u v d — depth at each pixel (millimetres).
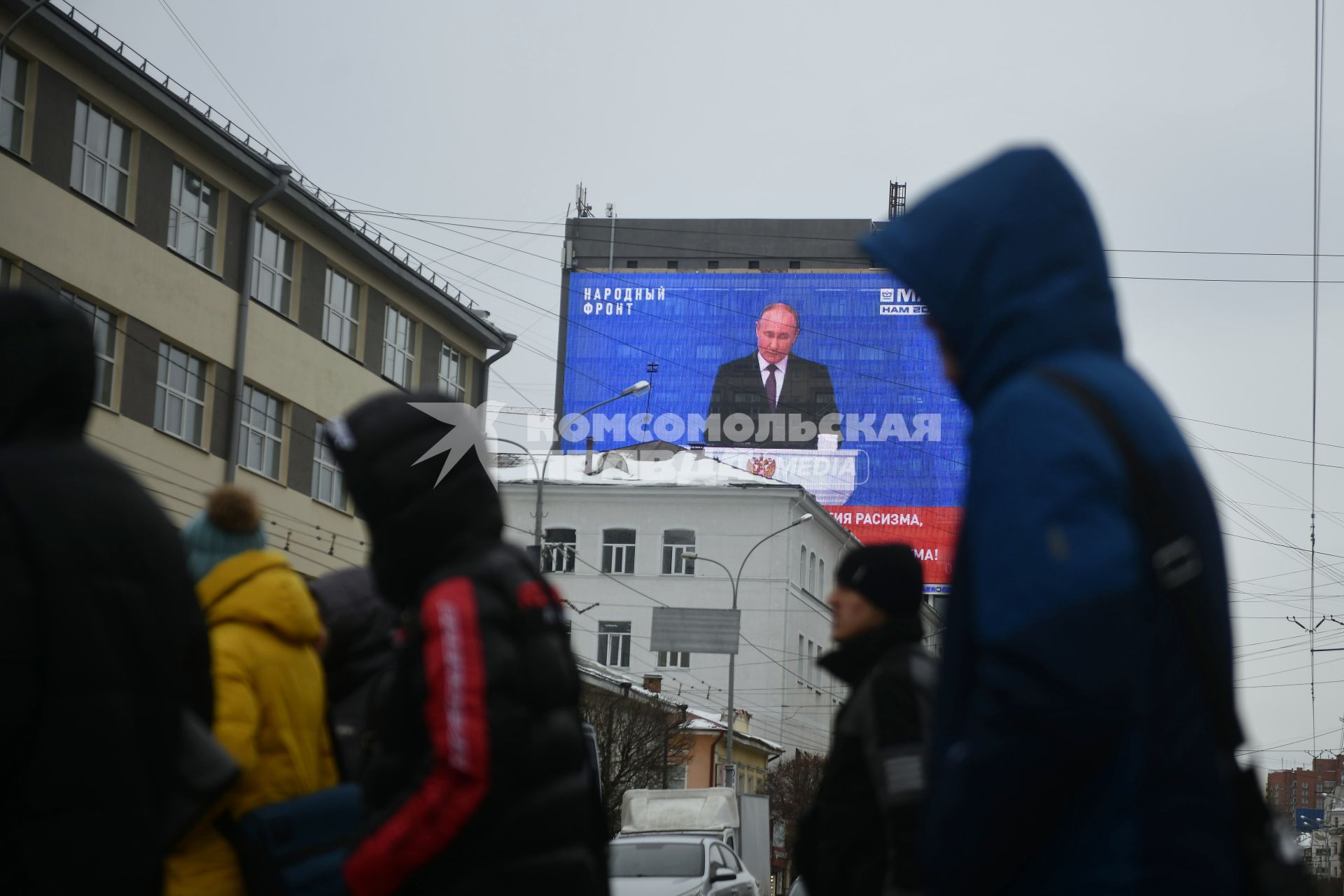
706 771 49875
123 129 25875
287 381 30344
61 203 24141
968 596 2160
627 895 18812
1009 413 2066
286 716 4051
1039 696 1889
